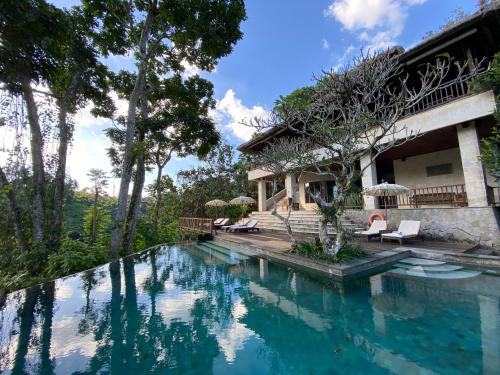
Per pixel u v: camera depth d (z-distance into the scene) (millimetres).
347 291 4918
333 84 6730
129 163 10062
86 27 9828
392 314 3852
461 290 4562
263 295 5059
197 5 9578
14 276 6445
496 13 6777
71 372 2799
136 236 12648
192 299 5047
